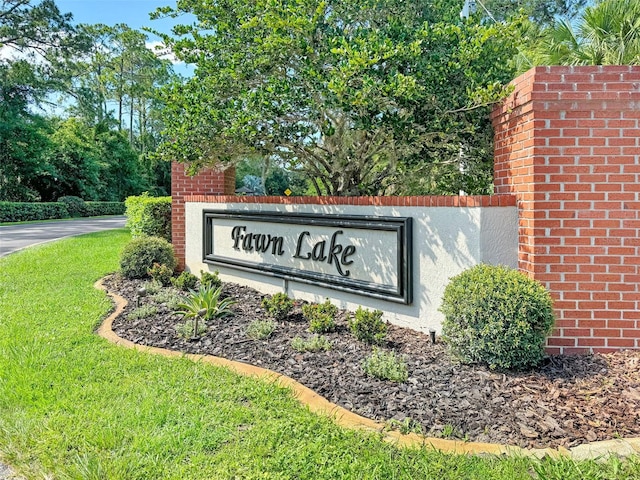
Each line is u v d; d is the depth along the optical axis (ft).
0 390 12.34
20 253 41.32
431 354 15.01
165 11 22.25
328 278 20.86
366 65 16.78
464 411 11.18
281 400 11.93
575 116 14.29
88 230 72.54
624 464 8.89
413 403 11.66
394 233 18.06
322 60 19.56
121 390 12.42
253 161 34.22
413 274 17.62
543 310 13.01
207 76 21.66
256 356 15.39
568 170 14.39
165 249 28.96
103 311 20.85
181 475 8.71
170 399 11.89
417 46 17.07
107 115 155.84
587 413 10.84
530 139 14.71
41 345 16.02
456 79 18.78
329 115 22.91
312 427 10.42
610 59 27.17
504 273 14.01
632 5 26.81
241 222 26.48
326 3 19.98
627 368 13.11
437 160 23.34
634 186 14.11
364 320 16.30
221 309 20.17
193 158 22.94
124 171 138.82
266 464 9.01
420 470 8.80
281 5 18.98
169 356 15.37
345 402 11.95
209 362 14.85
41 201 115.44
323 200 21.39
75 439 9.96
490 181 24.06
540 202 14.55
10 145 101.60
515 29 18.57
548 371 13.19
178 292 24.36
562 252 14.49
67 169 118.21
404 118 19.51
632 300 14.23
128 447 9.64
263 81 21.63
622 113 14.11
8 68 104.06
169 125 23.47
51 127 125.59
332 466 8.95
